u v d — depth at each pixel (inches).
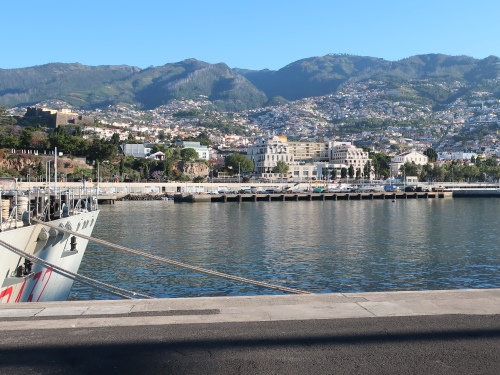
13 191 876.6
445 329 418.6
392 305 486.3
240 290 1471.5
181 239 2628.0
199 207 5531.5
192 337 399.2
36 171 6279.5
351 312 463.5
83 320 438.0
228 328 420.8
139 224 3440.0
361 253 2149.4
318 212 4761.3
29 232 765.3
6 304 482.9
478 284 1553.9
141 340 392.5
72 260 1029.8
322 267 1829.5
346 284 1560.0
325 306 482.3
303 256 2074.3
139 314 456.1
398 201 7150.6
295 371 339.3
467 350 373.7
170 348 377.4
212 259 2010.3
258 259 2006.6
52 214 927.0
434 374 334.3
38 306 477.7
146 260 1936.5
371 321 438.6
